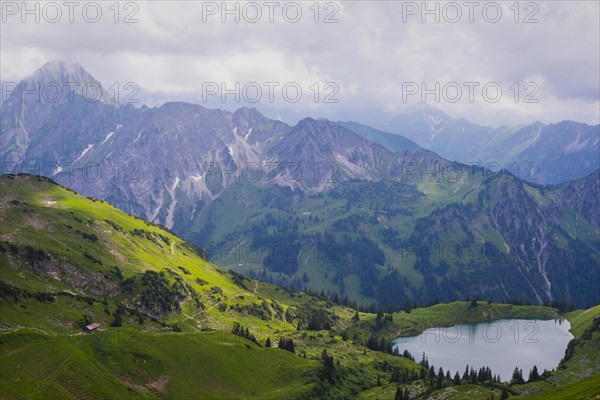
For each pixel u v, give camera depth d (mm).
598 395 152875
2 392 164125
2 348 181250
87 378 178625
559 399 168750
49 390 169250
